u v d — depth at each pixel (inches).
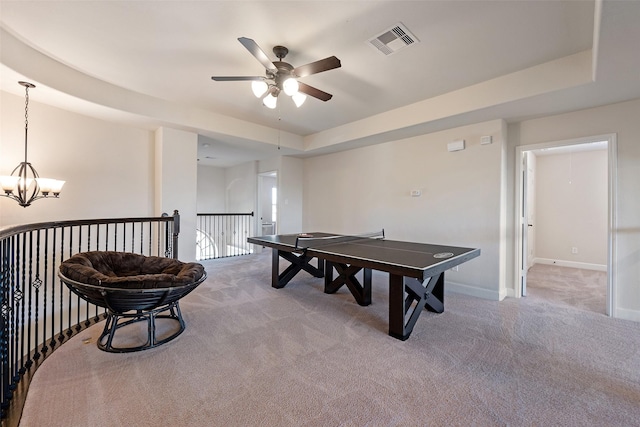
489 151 145.9
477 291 149.1
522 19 84.5
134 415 61.1
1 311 63.6
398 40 96.2
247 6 81.3
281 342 94.2
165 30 93.0
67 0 80.0
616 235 119.6
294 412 62.9
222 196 334.3
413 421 60.5
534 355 87.1
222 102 156.1
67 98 126.1
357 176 214.7
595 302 138.3
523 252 153.4
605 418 61.4
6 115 127.4
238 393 68.9
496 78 122.3
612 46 77.4
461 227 156.3
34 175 126.0
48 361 81.3
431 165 169.6
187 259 176.9
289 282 165.5
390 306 99.8
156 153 174.2
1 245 64.7
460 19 85.0
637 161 116.2
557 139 135.1
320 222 245.4
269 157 263.0
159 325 105.7
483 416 61.9
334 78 123.6
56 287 143.9
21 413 61.4
